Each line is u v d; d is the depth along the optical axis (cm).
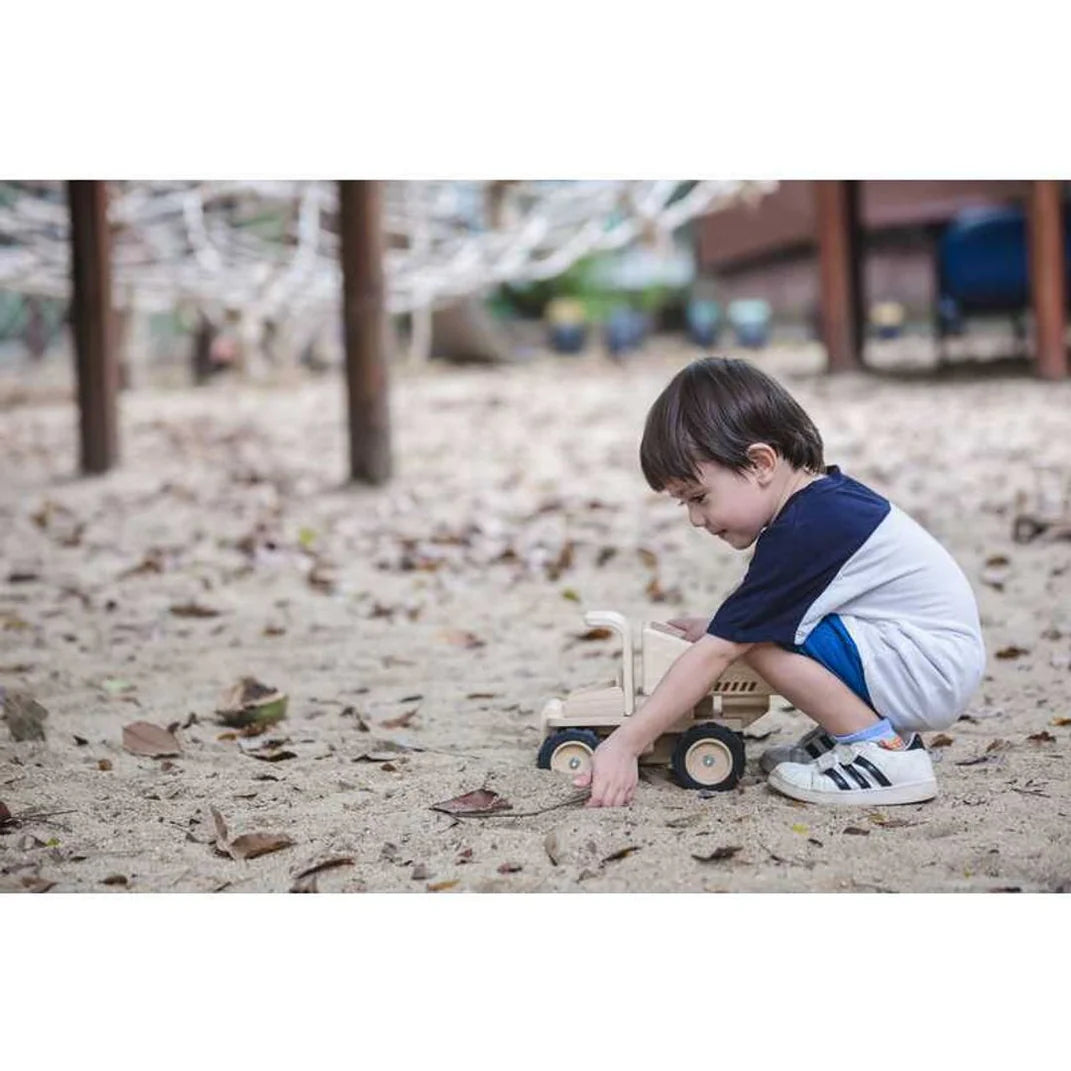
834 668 291
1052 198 1138
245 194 1359
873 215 1341
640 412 1141
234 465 925
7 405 1377
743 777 313
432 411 1173
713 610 511
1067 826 274
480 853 272
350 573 597
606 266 2566
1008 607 481
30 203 1291
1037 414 986
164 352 1948
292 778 325
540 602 532
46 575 611
